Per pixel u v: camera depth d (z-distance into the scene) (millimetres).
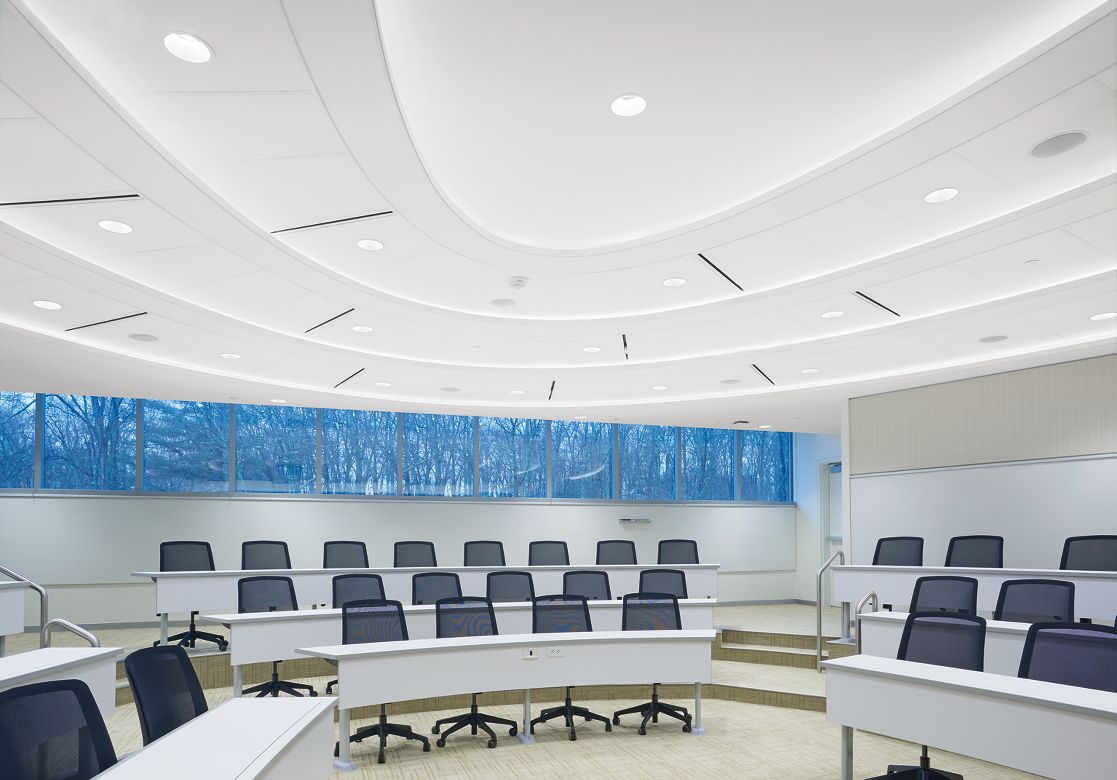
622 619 7902
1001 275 6387
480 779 5590
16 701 2879
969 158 4598
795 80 4086
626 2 3471
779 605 14883
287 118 4121
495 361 9664
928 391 9695
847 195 5047
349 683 5707
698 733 6812
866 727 4812
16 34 3188
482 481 13820
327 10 3158
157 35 3398
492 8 3498
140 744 6086
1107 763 3814
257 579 7836
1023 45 3789
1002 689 4227
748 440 15570
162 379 9383
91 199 4906
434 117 4465
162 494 11703
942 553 9359
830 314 7543
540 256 6195
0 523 10844
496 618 8289
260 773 2828
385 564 12883
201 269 6250
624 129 4602
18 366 8578
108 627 11188
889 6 3498
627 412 11945
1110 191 4824
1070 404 8352
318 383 10289
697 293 7293
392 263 6480
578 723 7176
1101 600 6980
